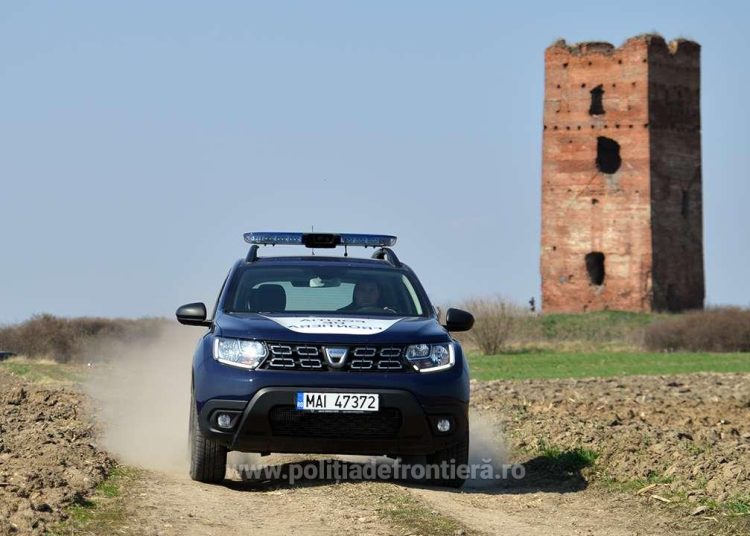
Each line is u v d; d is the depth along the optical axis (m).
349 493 29.56
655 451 36.00
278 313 32.97
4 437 37.25
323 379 30.41
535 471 35.75
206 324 34.34
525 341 165.00
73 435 38.81
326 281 34.38
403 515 26.80
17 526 24.16
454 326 33.75
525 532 26.38
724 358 129.00
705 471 32.81
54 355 126.25
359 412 30.33
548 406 51.59
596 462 35.75
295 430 30.53
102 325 137.25
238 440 30.59
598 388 69.50
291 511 27.61
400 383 30.55
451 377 31.16
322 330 31.08
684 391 66.94
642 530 27.25
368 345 30.83
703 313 157.38
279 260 35.50
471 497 30.89
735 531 26.86
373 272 34.94
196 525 25.62
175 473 34.22
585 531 26.98
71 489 28.33
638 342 161.75
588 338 176.00
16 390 52.88
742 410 53.22
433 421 30.80
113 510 26.72
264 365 30.62
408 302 34.16
